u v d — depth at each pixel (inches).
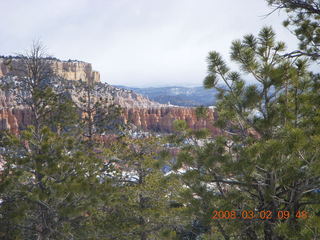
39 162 342.0
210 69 241.8
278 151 199.6
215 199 263.6
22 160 352.8
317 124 210.1
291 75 222.8
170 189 524.1
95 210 462.6
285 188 249.1
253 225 260.5
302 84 233.5
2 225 358.0
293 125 225.1
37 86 460.4
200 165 262.7
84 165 398.0
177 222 539.2
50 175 346.6
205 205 271.6
